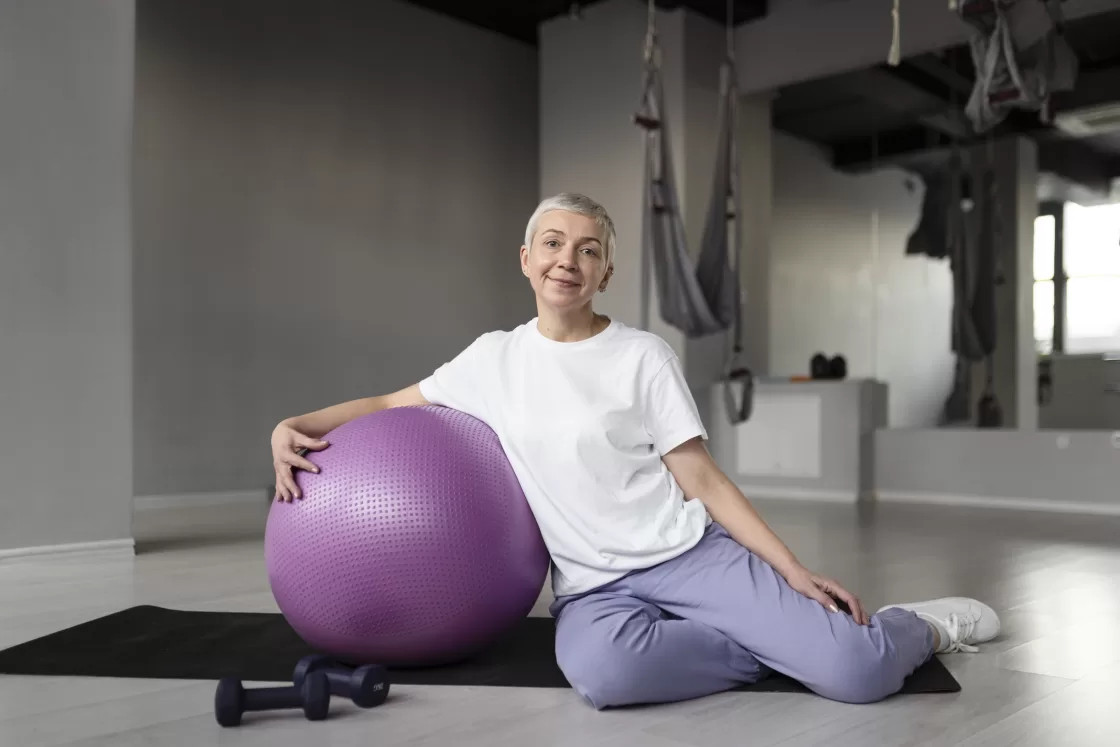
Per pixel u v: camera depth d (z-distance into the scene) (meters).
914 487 5.80
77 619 2.25
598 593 1.66
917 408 6.75
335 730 1.43
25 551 3.13
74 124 3.37
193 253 5.65
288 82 6.14
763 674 1.69
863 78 7.05
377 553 1.62
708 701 1.58
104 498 3.34
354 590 1.63
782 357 7.88
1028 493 5.38
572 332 1.74
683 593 1.62
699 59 6.25
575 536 1.65
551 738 1.40
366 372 6.54
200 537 3.91
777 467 6.04
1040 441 5.36
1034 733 1.41
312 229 6.25
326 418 1.86
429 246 6.98
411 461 1.66
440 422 1.75
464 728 1.44
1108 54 5.98
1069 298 6.18
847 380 5.83
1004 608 2.41
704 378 6.26
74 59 3.38
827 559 3.27
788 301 7.84
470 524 1.64
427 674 1.75
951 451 5.68
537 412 1.68
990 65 3.59
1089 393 6.09
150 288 5.46
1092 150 6.12
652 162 4.83
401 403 1.93
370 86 6.62
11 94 3.23
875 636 1.57
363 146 6.57
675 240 4.90
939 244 6.75
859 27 5.76
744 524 1.68
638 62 6.34
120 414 3.40
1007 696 1.61
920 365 6.79
